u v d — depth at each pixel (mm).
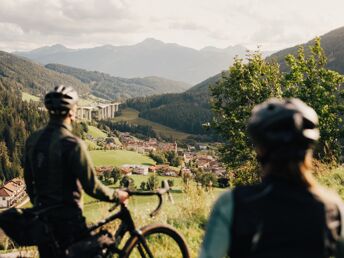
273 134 1905
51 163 3629
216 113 37688
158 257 5691
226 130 35938
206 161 167250
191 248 6406
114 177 131125
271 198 1935
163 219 7602
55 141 3658
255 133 2002
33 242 3537
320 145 15906
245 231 1912
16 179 146500
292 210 1909
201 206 8258
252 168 23344
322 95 35344
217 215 2004
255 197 1948
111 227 5996
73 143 3646
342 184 12039
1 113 181750
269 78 37406
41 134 3756
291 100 2008
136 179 132500
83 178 3648
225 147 35625
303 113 1924
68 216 3682
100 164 159625
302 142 1903
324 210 1928
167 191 4203
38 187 3721
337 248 2027
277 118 1901
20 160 171375
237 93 36969
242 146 34219
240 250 1950
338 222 1975
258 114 2018
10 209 3598
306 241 1893
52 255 3725
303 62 37688
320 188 2059
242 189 2018
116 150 187625
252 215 1917
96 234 3922
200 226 7738
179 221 7715
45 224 3574
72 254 3625
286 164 1930
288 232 1888
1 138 175000
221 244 1972
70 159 3623
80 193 3787
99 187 3723
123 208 4102
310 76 36875
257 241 1896
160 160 177500
